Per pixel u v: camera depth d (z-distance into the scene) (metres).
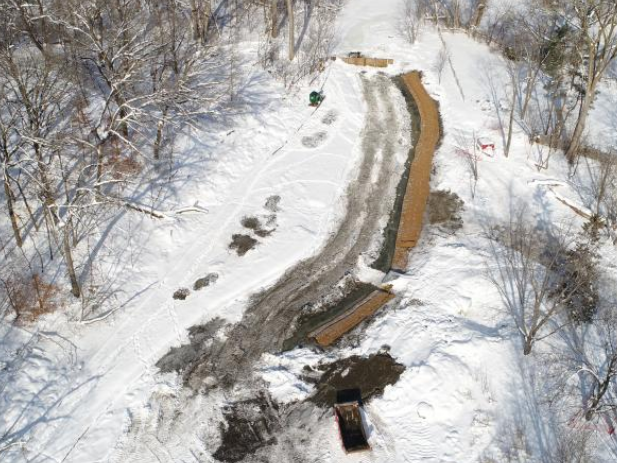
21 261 27.30
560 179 32.69
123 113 32.34
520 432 22.41
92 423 23.17
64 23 29.59
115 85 26.72
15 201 28.73
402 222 31.09
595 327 26.00
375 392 24.16
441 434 22.61
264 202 31.80
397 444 22.53
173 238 29.73
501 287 27.11
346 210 31.77
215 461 22.28
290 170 33.53
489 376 24.00
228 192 32.16
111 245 28.81
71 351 25.12
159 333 26.16
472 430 22.56
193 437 22.92
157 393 24.20
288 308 27.38
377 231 30.78
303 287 28.25
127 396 24.03
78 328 25.92
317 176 33.31
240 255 29.36
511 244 29.42
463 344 24.81
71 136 29.45
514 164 33.69
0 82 31.00
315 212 31.58
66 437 22.70
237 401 24.05
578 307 26.67
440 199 32.09
